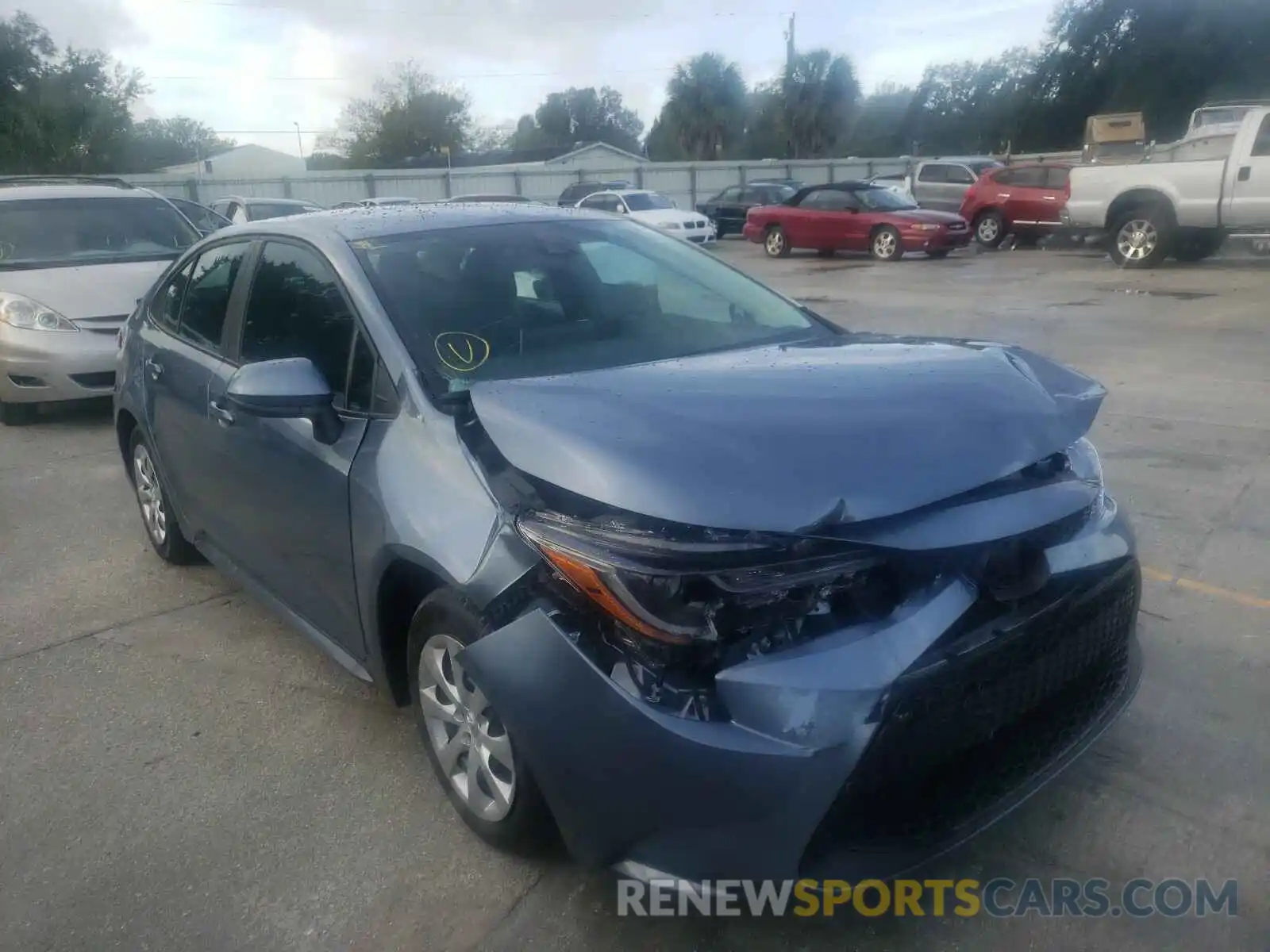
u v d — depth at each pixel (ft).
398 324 10.91
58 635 15.19
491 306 11.50
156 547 17.85
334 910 9.37
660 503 7.65
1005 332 36.45
